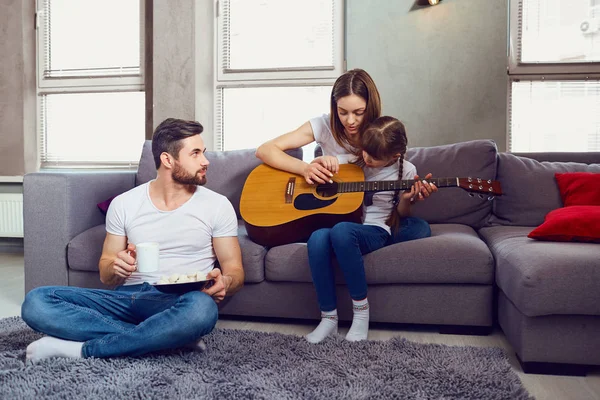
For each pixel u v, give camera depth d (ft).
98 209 7.94
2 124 13.83
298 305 6.66
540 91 11.46
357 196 6.48
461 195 7.95
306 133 7.46
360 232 6.10
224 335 5.95
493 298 6.32
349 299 6.46
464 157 8.00
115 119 13.83
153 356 5.10
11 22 13.67
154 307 5.28
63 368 4.73
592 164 7.93
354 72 6.79
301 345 5.55
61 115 14.14
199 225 5.82
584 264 4.86
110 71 13.70
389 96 11.40
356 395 4.18
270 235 6.67
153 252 4.91
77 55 13.92
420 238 6.68
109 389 4.26
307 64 12.46
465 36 11.09
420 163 8.09
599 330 4.93
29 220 7.40
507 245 6.06
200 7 12.01
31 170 14.07
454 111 11.20
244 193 7.03
